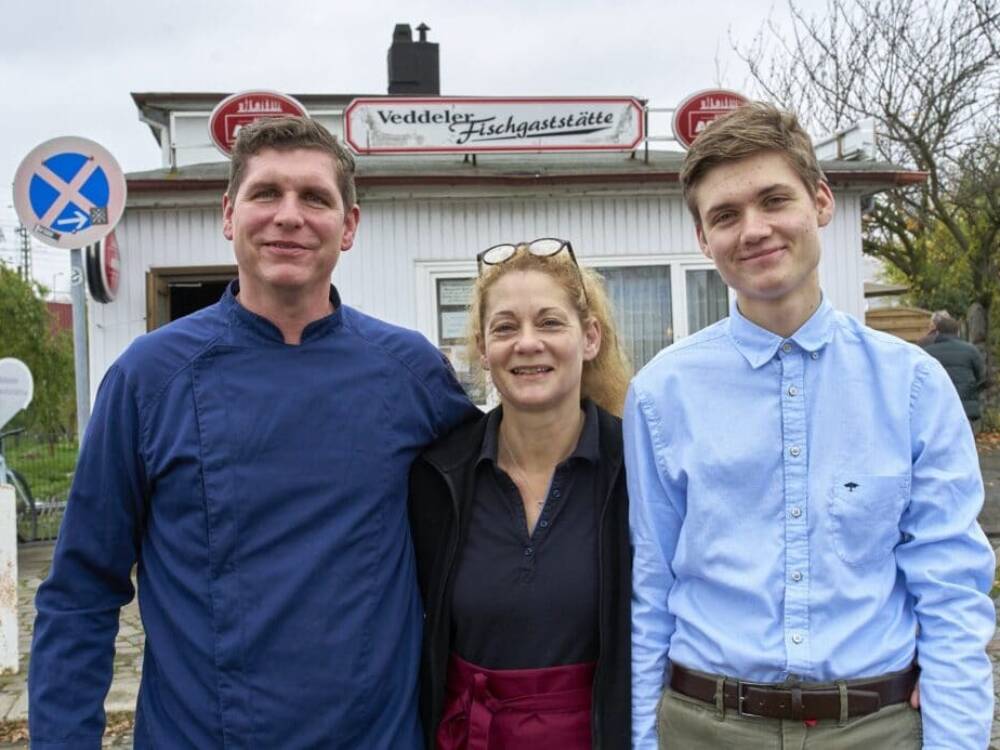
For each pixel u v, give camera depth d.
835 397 1.90
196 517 1.99
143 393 2.01
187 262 7.49
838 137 8.80
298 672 1.95
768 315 1.95
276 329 2.09
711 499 1.92
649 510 2.04
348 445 2.07
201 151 10.78
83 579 2.04
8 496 4.96
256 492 1.99
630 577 2.10
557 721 2.06
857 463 1.86
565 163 8.29
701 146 1.95
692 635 1.95
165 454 2.00
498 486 2.21
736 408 1.96
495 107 7.99
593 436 2.22
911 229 18.94
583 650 2.10
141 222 7.46
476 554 2.16
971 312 17.97
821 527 1.84
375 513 2.08
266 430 2.02
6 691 4.67
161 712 2.02
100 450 2.01
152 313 7.41
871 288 19.27
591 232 7.93
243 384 2.04
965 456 1.87
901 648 1.84
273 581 1.96
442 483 2.24
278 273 2.03
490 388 2.60
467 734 2.08
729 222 1.93
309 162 2.09
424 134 7.94
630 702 2.05
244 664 1.94
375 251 7.75
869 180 7.91
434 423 2.28
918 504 1.85
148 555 2.06
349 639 1.99
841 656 1.81
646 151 8.25
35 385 14.80
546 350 2.18
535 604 2.09
